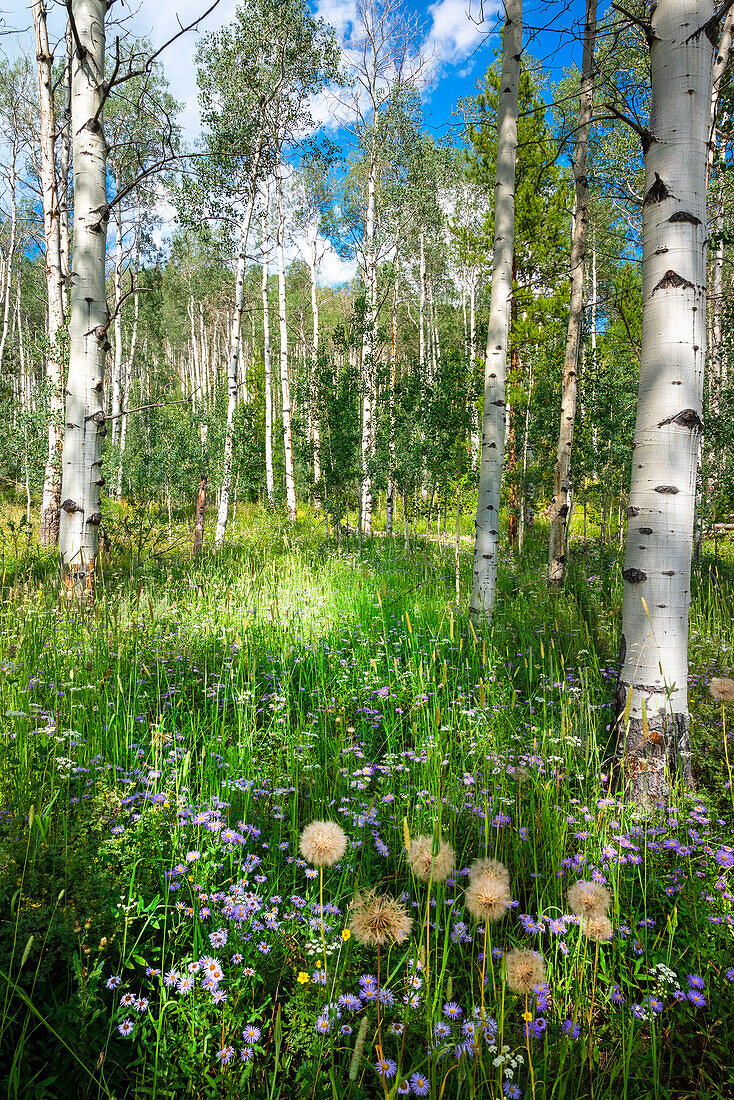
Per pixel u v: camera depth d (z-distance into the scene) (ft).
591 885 5.40
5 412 61.36
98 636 15.20
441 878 5.07
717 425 33.78
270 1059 5.50
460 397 40.96
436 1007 5.44
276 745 10.82
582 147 27.61
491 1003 5.78
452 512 64.49
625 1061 5.14
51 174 41.78
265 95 56.08
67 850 6.70
